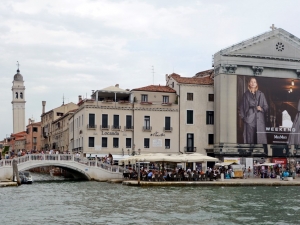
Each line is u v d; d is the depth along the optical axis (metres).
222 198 36.78
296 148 74.06
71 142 81.56
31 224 24.44
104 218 26.42
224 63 71.50
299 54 75.06
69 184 53.03
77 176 66.56
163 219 26.20
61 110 109.81
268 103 73.19
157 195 38.91
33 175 90.56
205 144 72.69
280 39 74.12
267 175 62.56
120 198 36.47
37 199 35.69
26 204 32.47
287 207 31.56
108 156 66.25
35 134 133.75
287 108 74.06
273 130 73.12
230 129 71.19
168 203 33.25
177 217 26.94
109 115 69.12
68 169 63.72
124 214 27.91
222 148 70.62
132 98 71.12
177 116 71.88
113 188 46.34
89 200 35.03
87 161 59.75
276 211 29.64
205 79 75.06
